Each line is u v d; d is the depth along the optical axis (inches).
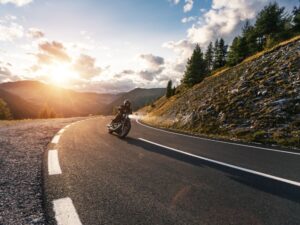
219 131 481.1
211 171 183.0
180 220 102.6
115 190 136.2
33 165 181.0
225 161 218.5
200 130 527.5
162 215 106.7
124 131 376.8
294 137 344.2
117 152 248.1
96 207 112.6
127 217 103.6
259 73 662.5
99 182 149.1
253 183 155.6
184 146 302.0
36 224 93.7
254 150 280.4
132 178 160.1
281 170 188.5
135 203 118.9
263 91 547.8
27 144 267.1
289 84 512.1
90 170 175.5
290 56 638.5
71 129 463.2
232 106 558.6
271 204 122.3
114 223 97.9
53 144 278.1
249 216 108.3
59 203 115.0
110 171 174.9
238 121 482.6
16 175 153.8
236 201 125.3
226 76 891.4
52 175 159.2
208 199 127.2
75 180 150.9
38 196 121.9
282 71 589.0
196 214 108.9
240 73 774.5
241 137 408.2
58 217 101.0
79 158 211.9
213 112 587.2
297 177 169.9
